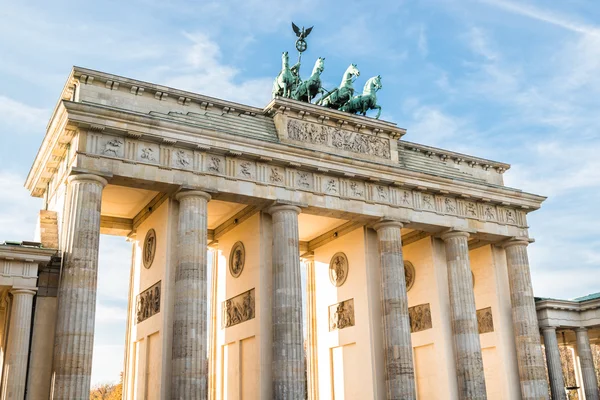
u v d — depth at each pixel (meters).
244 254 70.69
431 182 76.12
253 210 69.19
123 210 71.94
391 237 72.50
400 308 70.19
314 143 71.44
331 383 78.12
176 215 62.84
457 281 76.56
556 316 86.88
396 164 77.19
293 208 66.25
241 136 63.97
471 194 79.12
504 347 80.88
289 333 62.38
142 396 61.84
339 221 78.19
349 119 74.25
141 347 64.75
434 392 76.38
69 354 51.44
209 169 62.72
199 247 59.91
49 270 56.16
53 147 62.41
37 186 74.62
